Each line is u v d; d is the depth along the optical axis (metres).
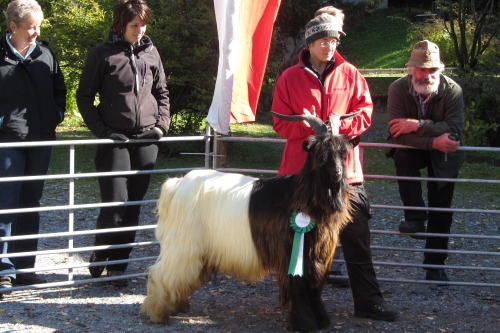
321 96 4.70
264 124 17.08
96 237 5.66
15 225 5.51
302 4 16.20
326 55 4.57
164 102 5.74
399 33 27.67
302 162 4.77
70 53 12.16
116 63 5.28
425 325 4.82
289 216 4.31
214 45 11.89
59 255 6.64
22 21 5.10
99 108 5.43
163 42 11.15
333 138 4.05
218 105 5.67
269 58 13.22
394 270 6.43
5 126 5.21
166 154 12.88
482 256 6.99
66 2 12.38
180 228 4.59
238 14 5.54
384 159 13.12
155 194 9.75
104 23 11.64
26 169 5.43
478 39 17.44
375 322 4.85
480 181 5.48
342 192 4.14
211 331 4.61
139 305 5.14
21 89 5.25
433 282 5.68
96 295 5.37
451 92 5.55
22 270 5.22
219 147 5.76
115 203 5.33
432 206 5.85
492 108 13.13
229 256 4.54
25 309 4.98
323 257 4.42
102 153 5.46
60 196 9.62
